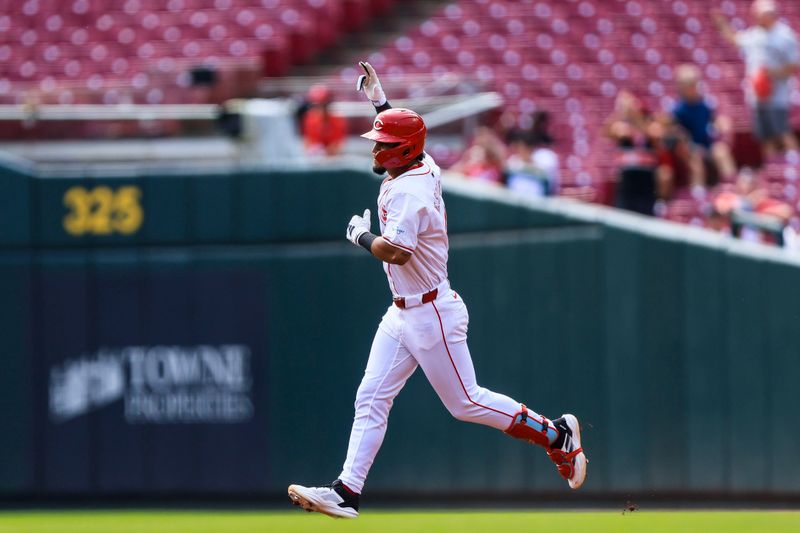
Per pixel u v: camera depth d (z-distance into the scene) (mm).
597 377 32438
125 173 34531
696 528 25344
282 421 34000
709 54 58031
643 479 32156
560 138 51812
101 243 34656
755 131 45000
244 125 38688
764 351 31547
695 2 61594
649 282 32188
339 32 64562
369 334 33594
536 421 19969
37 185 34781
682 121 42312
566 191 43969
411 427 33344
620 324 32312
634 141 40344
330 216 33844
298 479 33875
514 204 32906
